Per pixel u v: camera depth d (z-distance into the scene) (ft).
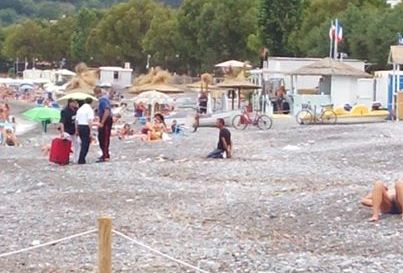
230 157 130.31
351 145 144.15
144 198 88.07
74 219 75.15
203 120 224.33
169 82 347.15
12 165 125.70
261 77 285.02
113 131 195.93
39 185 100.27
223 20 532.73
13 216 77.20
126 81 536.83
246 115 211.00
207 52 544.62
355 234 64.49
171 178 105.60
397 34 329.93
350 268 52.90
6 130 186.09
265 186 96.37
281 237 65.36
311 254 58.13
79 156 123.95
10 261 56.90
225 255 58.23
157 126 181.78
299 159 125.59
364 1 433.07
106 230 38.09
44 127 233.96
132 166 118.52
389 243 60.85
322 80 255.70
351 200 78.95
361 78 250.16
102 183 100.73
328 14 427.74
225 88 265.54
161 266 54.29
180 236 66.23
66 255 58.75
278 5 385.70
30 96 488.85
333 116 217.97
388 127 188.44
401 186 69.46
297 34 393.50
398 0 459.32
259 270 53.11
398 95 227.40
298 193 88.17
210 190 93.97
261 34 390.21
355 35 370.94
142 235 66.59
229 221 73.31
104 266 38.09
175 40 583.17
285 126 212.02
